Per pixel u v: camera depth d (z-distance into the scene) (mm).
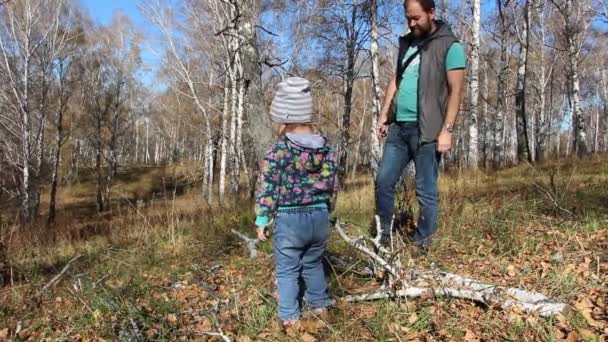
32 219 19266
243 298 3711
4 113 25875
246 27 6340
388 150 4070
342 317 3119
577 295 3195
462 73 3723
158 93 44688
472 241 4578
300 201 2973
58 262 6484
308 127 3072
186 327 3236
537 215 5492
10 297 4480
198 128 30328
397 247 3504
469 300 3166
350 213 6691
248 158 20578
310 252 3125
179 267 5172
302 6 18938
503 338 2730
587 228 4703
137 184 41562
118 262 5633
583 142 22234
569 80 38406
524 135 21688
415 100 3904
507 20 26375
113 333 3145
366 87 37438
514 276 3629
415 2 3721
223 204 12281
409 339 2809
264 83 15398
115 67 34906
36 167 26375
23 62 25281
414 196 5777
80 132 37938
